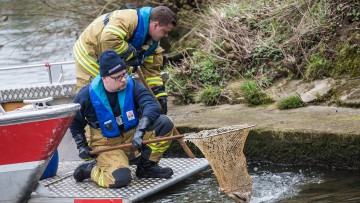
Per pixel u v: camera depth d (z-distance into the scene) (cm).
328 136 761
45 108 620
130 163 745
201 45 1141
